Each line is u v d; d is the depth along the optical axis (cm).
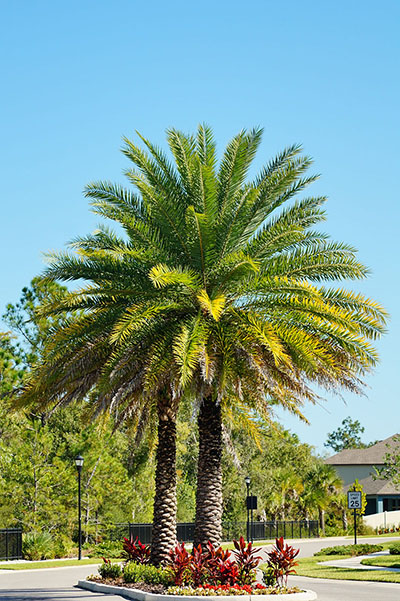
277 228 1962
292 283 1870
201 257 1942
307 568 2966
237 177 1992
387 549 3938
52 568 3167
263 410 2105
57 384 2158
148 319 1934
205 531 1994
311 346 1903
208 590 1775
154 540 2167
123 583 2123
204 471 2027
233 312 1938
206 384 1941
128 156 2028
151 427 2497
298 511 6500
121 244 2052
